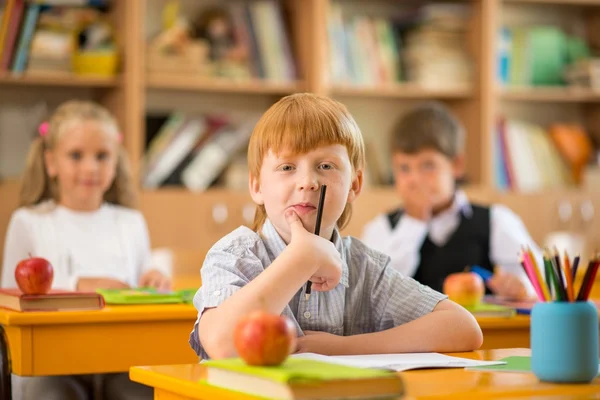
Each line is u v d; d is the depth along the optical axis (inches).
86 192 126.5
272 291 56.4
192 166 179.5
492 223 134.7
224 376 46.2
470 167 200.5
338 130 62.5
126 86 172.4
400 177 134.5
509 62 204.4
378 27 193.3
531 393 46.6
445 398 44.6
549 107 219.6
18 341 81.5
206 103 193.0
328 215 62.1
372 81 191.8
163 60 176.7
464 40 199.6
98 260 125.4
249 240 65.2
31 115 175.9
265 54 184.7
